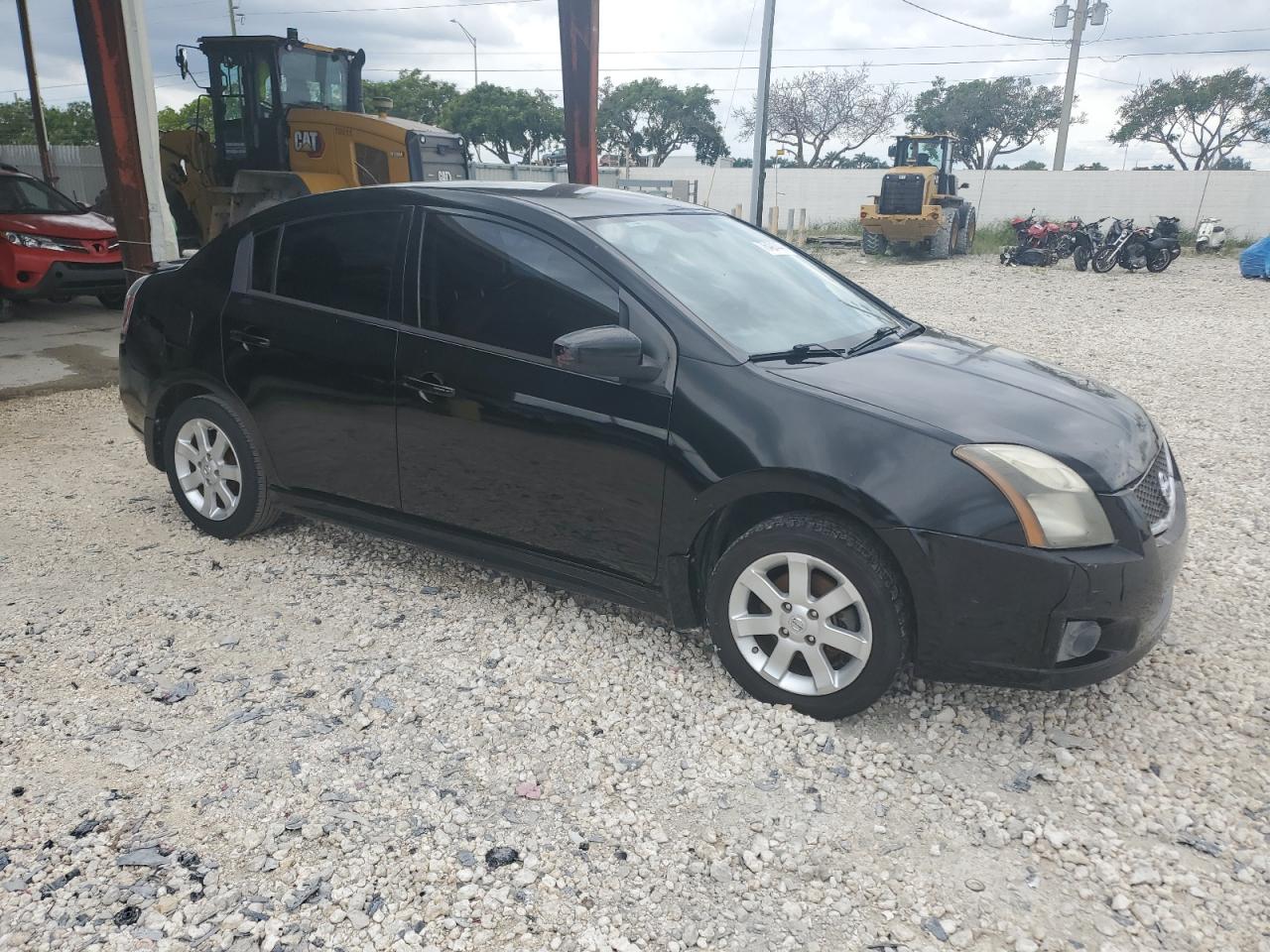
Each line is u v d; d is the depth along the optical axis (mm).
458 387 3627
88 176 24000
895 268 22578
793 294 3875
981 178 33594
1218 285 18609
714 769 2953
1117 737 3158
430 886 2441
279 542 4637
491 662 3547
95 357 9180
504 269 3600
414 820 2686
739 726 3143
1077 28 36594
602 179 29750
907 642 3010
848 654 3062
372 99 13789
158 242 9414
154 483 5574
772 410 3084
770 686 3234
